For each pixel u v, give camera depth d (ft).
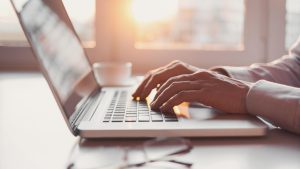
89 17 4.49
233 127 1.62
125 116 1.86
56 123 1.94
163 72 2.43
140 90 2.48
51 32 1.94
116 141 1.58
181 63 2.51
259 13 4.58
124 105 2.21
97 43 4.48
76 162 1.32
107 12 4.44
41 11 1.86
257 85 1.93
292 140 1.61
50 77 1.60
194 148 1.48
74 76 2.21
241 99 1.96
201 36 5.65
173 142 1.53
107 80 3.33
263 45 4.63
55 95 1.56
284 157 1.38
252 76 2.60
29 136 1.68
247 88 2.01
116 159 1.35
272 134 1.72
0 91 2.95
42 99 2.63
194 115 1.89
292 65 2.91
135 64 4.53
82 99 2.25
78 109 2.01
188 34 5.59
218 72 2.57
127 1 4.44
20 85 3.26
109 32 4.47
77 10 4.43
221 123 1.70
